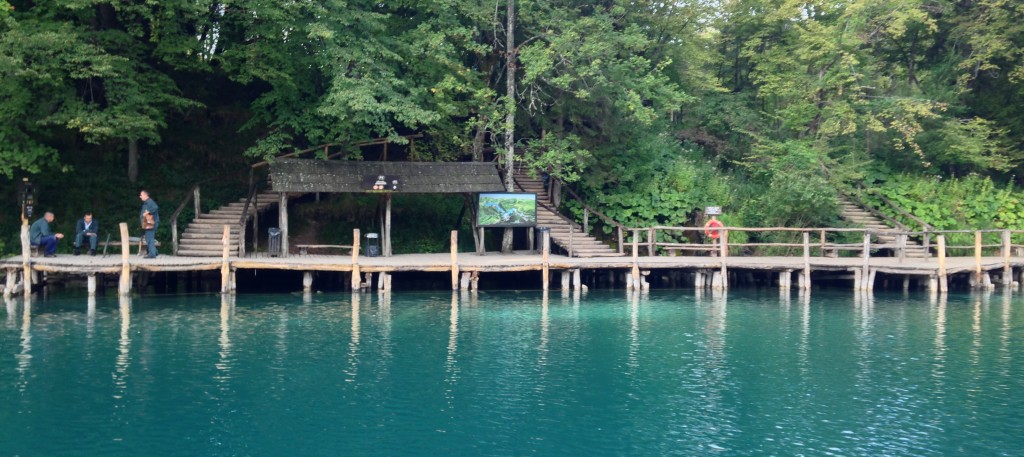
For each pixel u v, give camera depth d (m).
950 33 40.72
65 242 30.12
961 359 18.83
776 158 36.56
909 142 36.94
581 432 13.76
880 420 14.47
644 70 35.19
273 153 31.11
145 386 15.86
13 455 12.30
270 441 13.16
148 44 32.09
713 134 41.62
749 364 18.34
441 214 35.78
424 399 15.47
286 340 20.05
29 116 28.56
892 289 31.81
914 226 36.44
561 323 22.97
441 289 30.17
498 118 31.75
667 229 31.88
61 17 29.25
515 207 31.55
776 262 30.67
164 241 30.92
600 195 35.53
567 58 32.47
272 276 30.81
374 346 19.59
